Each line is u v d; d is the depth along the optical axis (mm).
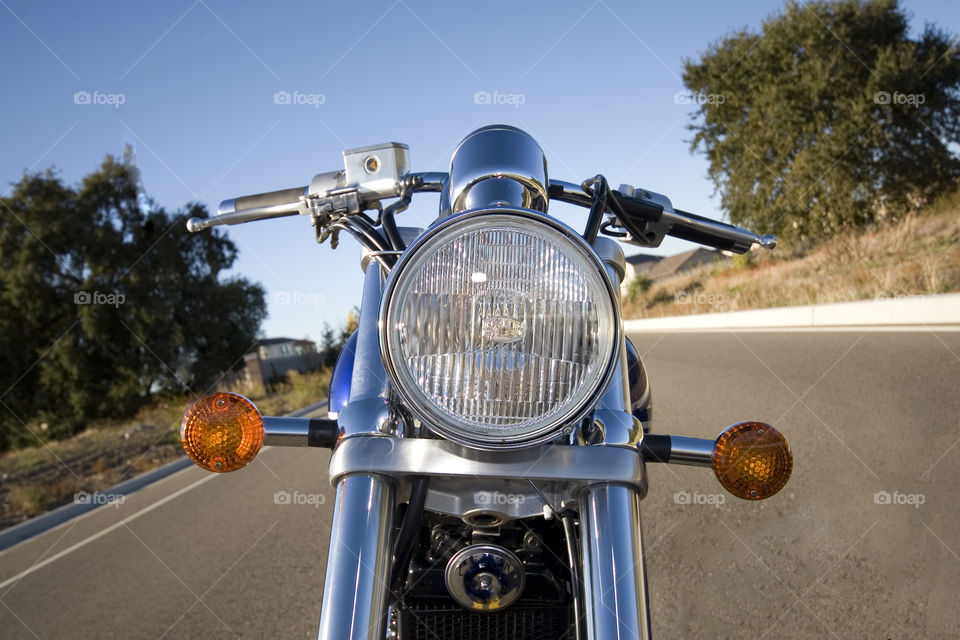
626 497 1624
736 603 3244
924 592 3107
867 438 5227
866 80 17469
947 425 5223
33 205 22016
